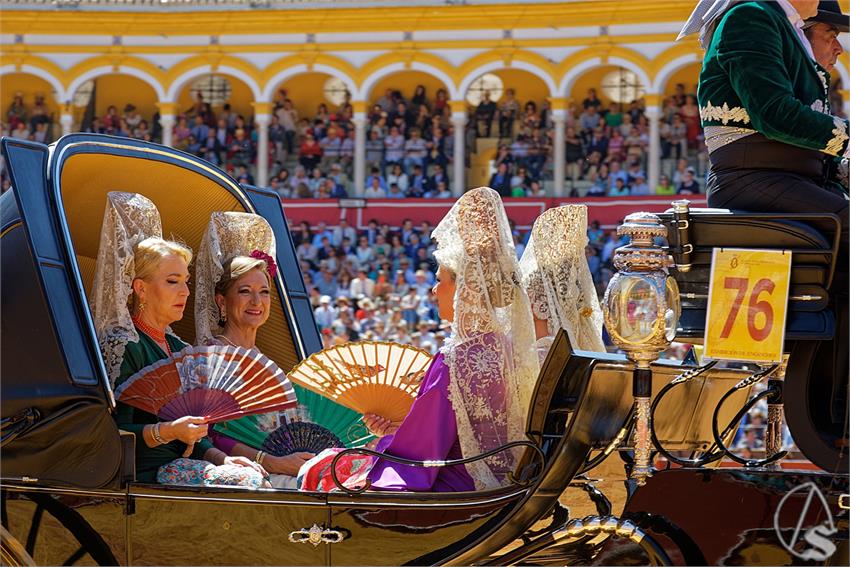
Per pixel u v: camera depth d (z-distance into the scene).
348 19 65.75
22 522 10.67
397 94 66.75
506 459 10.14
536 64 64.31
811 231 9.45
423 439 10.19
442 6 64.75
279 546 9.96
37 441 10.53
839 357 9.62
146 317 12.16
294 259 14.84
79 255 13.20
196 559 10.16
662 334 9.10
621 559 9.75
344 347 12.00
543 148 63.44
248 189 14.55
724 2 10.41
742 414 11.42
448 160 65.44
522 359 10.17
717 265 9.48
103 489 10.38
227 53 66.94
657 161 61.09
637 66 62.38
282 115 67.81
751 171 10.18
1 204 10.99
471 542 9.54
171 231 14.02
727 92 10.26
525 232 58.53
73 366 10.30
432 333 42.59
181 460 11.25
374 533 9.76
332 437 12.84
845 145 9.66
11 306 10.60
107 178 12.80
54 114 69.81
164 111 67.31
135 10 66.94
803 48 10.45
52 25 67.31
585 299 11.95
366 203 59.69
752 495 9.25
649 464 9.27
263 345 14.54
